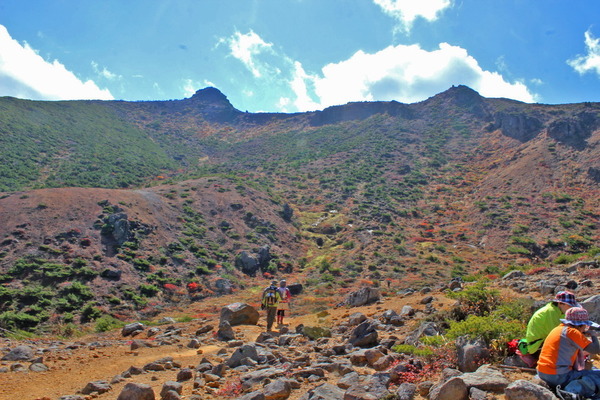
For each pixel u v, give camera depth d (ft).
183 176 320.70
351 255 177.68
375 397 15.47
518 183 256.73
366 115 522.06
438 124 449.48
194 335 41.09
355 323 35.83
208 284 141.90
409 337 25.95
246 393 18.56
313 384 19.12
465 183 286.46
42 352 31.91
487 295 28.19
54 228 145.79
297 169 348.38
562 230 187.32
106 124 447.42
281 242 198.39
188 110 650.02
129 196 188.55
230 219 207.72
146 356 29.86
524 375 15.69
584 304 22.44
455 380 14.26
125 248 146.72
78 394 19.70
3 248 130.21
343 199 269.23
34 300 107.14
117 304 115.44
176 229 180.14
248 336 37.42
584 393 12.56
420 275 147.54
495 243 187.11
